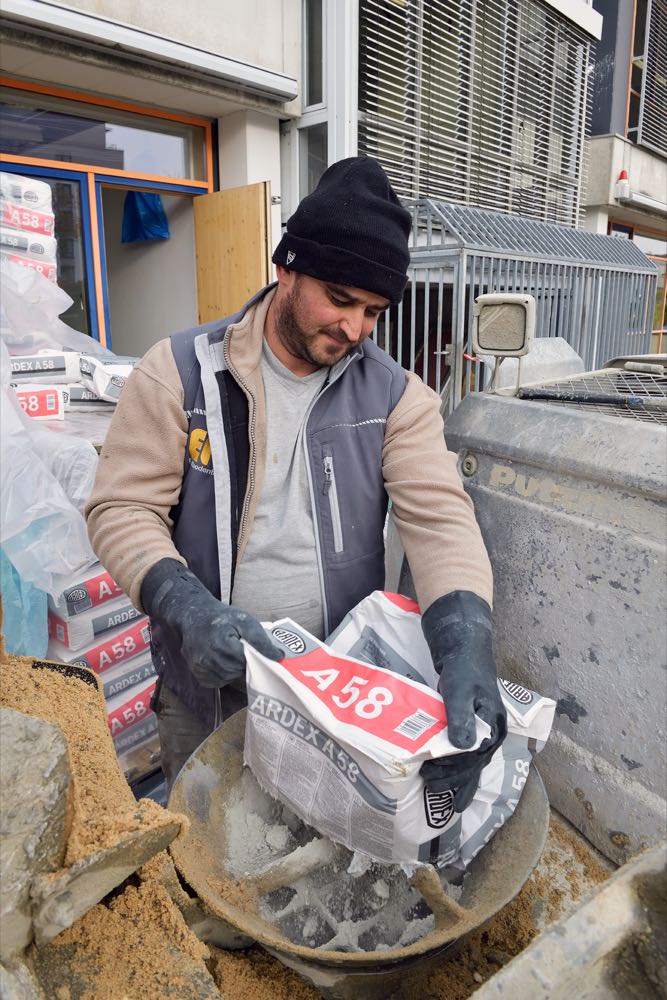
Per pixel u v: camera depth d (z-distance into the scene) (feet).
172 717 4.28
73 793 1.83
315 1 16.22
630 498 2.95
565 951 1.48
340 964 2.10
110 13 12.80
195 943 1.92
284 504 3.80
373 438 3.78
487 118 20.13
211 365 3.64
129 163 15.60
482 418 3.75
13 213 7.90
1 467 5.29
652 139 29.07
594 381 4.88
